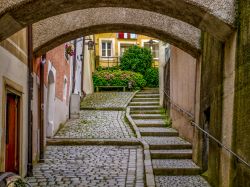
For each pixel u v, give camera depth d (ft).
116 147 47.21
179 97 51.88
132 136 51.75
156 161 39.63
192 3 24.64
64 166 37.81
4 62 25.68
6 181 16.42
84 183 31.65
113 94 86.58
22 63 31.60
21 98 31.22
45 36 34.94
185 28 35.99
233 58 25.04
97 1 25.93
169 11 27.20
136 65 104.58
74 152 44.39
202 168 35.91
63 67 59.36
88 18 35.09
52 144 47.96
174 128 55.47
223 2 24.63
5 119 25.81
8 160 28.37
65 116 61.21
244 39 22.84
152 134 52.16
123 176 34.04
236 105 24.11
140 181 32.37
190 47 36.78
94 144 48.26
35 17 25.41
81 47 81.10
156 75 100.78
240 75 23.44
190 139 44.96
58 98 55.01
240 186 22.93
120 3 26.63
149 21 35.37
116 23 34.99
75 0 24.98
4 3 22.82
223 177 27.25
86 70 87.10
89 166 37.86
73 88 69.31
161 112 66.44
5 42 26.09
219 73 28.96
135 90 94.32
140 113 67.10
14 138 30.07
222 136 27.66
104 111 70.23
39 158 39.37
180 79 51.06
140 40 122.62
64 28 35.06
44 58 39.88
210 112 32.35
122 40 122.11
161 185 32.19
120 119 63.77
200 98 36.81
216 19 24.88
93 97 82.94
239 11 24.12
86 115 67.10
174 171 35.88
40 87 39.93
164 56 69.56
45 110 45.27
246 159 21.86
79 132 53.98
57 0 24.21
